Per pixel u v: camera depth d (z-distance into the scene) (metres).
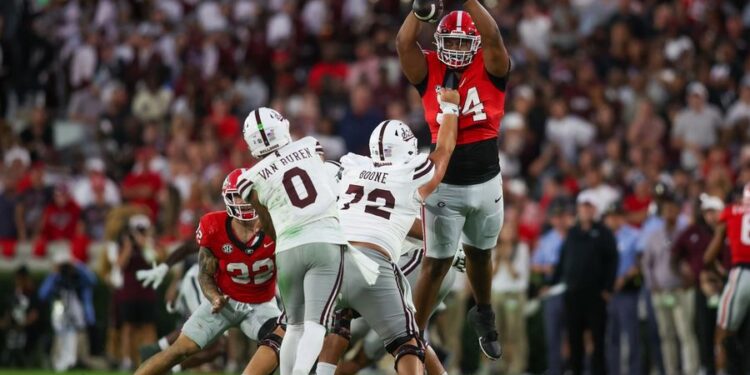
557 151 61.69
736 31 71.38
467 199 30.08
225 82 71.06
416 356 28.33
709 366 46.22
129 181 62.12
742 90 64.06
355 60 74.62
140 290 51.94
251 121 28.98
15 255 58.81
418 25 29.70
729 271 44.47
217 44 74.81
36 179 62.97
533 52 69.56
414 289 32.31
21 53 77.38
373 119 65.19
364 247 28.69
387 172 29.25
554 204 54.06
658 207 50.22
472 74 29.84
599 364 47.69
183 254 37.66
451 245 30.52
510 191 56.81
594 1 74.94
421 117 63.47
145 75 73.00
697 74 66.44
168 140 69.31
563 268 48.25
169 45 77.00
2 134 67.25
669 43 70.31
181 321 46.34
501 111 30.23
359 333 34.72
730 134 61.72
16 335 55.34
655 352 50.12
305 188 28.28
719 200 47.66
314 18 77.88
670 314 49.94
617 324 50.00
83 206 63.28
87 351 55.25
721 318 41.91
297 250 27.94
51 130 70.44
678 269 48.88
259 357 30.64
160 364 32.47
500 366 52.88
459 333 53.03
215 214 32.56
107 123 70.31
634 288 49.66
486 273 31.80
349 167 29.91
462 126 29.86
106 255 53.62
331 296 27.78
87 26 81.44
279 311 33.38
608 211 50.81
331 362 29.97
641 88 65.88
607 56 69.88
